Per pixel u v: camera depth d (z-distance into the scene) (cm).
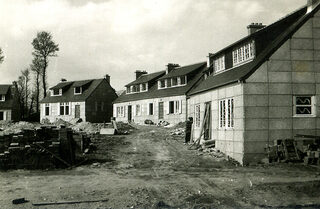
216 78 2456
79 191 1250
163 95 4475
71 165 1856
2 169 1722
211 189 1284
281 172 1585
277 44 1902
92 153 2273
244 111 1855
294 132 1891
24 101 7644
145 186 1327
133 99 5172
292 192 1234
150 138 2986
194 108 2773
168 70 4856
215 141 2270
